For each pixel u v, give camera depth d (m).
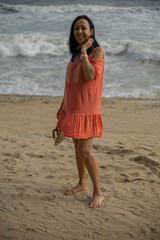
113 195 3.39
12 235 2.64
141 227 2.77
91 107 3.05
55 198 3.33
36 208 3.11
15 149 5.07
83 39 3.00
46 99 10.49
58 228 2.76
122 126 7.47
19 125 7.52
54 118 8.37
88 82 2.99
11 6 28.33
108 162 4.43
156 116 8.45
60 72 13.75
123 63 15.21
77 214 3.00
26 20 23.81
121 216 2.96
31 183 3.72
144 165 4.34
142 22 22.66
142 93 11.15
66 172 4.08
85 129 3.04
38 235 2.64
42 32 19.83
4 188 3.57
